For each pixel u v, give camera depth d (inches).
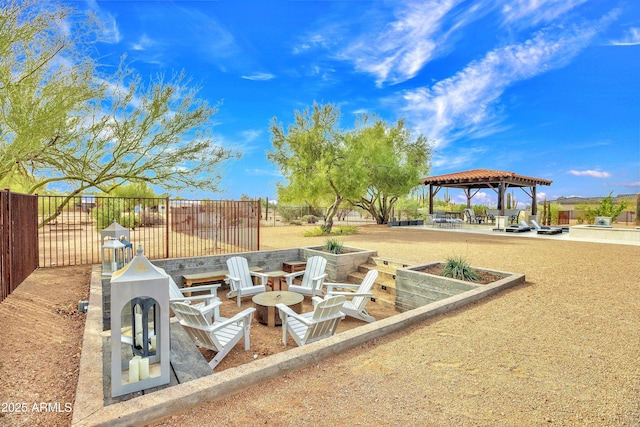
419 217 1054.4
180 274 304.5
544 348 134.7
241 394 100.8
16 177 341.7
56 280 257.4
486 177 820.0
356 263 345.7
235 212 483.8
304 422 86.8
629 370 115.8
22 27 246.7
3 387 105.3
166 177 377.4
